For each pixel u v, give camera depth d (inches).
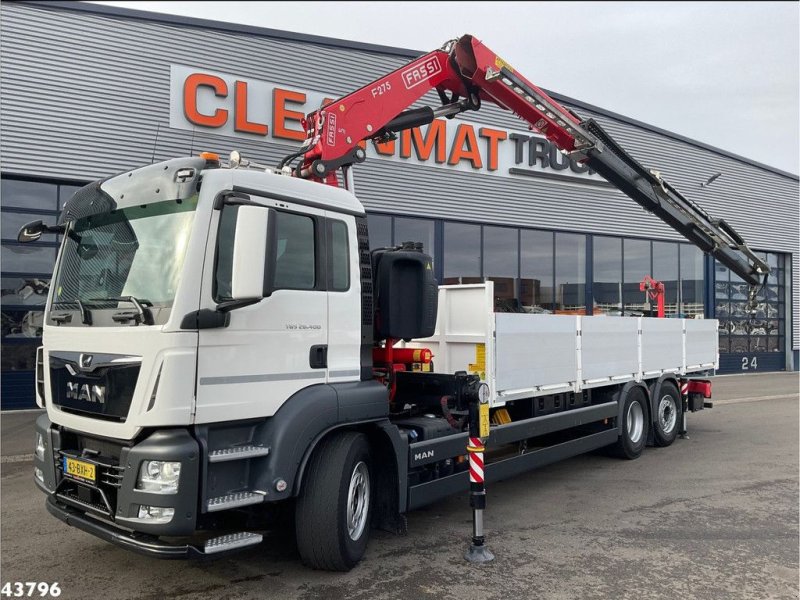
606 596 162.1
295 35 545.0
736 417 476.7
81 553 194.7
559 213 711.7
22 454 333.7
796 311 964.0
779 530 214.1
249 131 522.3
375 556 191.0
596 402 311.1
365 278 194.4
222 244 152.3
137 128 487.2
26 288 466.0
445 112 267.1
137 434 142.6
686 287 851.4
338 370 180.4
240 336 153.4
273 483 154.5
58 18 464.4
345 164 217.2
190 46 503.8
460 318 244.7
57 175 463.5
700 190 844.0
